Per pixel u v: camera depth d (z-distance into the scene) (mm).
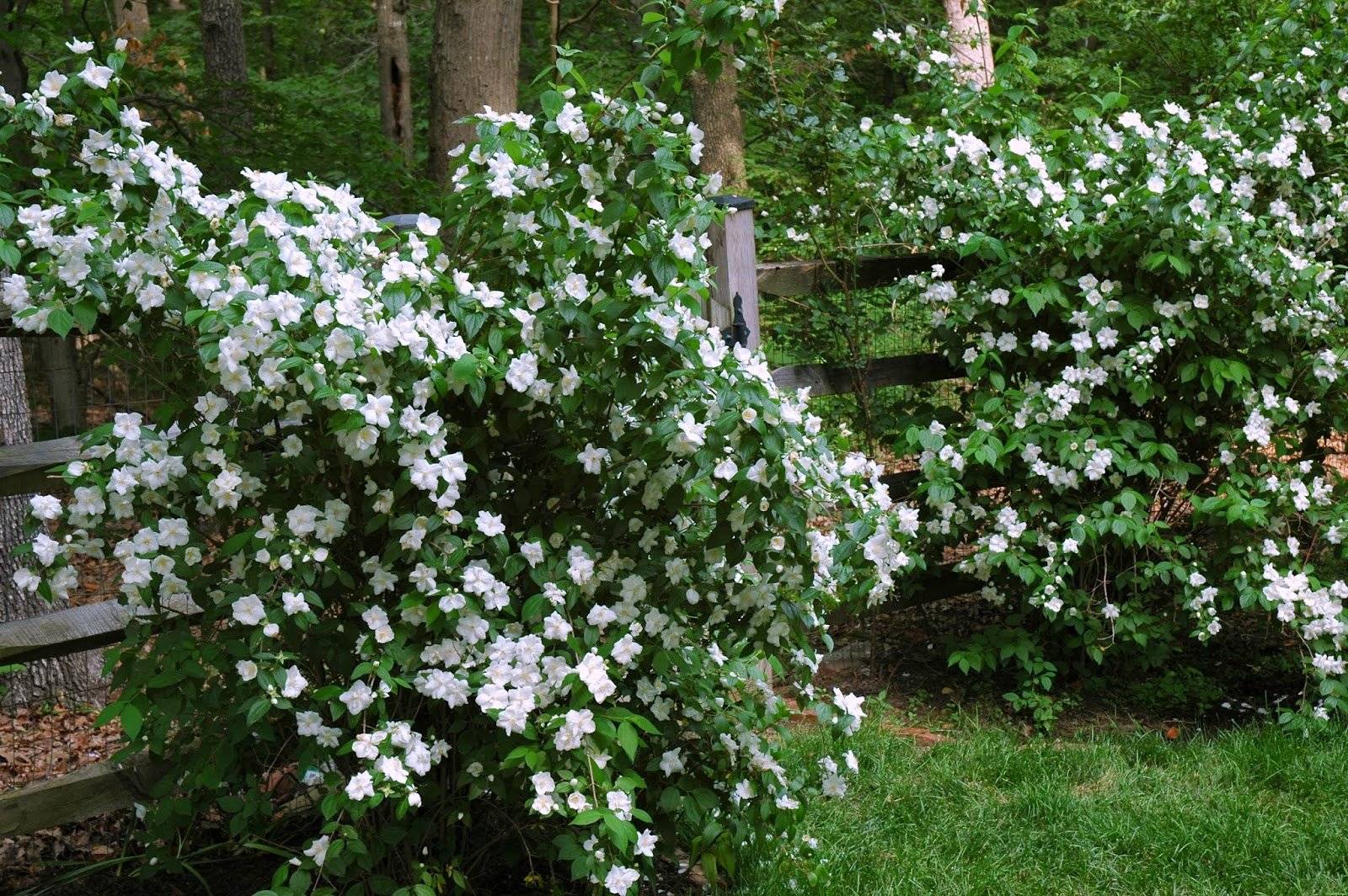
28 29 4828
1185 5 6457
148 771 3047
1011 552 4270
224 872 3094
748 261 4176
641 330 2525
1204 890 3129
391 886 2633
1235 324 4332
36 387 3287
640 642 2771
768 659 3062
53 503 2426
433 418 2418
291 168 6070
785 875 3049
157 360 2619
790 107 4852
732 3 2533
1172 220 4039
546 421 2775
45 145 2502
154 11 14383
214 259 2484
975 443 4250
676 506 2688
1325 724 3996
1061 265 4355
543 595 2525
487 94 6273
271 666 2420
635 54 10406
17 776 3811
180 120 6211
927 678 4730
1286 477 4254
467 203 2736
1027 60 4668
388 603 2672
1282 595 4082
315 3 14742
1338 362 4207
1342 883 3145
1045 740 4117
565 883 3057
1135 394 4191
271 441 2654
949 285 4500
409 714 2697
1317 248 4621
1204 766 3828
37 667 4246
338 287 2420
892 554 2939
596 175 2570
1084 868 3236
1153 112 4680
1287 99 4691
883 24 9672
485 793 2900
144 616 2627
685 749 2955
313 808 3195
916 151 4523
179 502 2572
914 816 3500
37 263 2400
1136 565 4305
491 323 2668
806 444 2674
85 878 3053
